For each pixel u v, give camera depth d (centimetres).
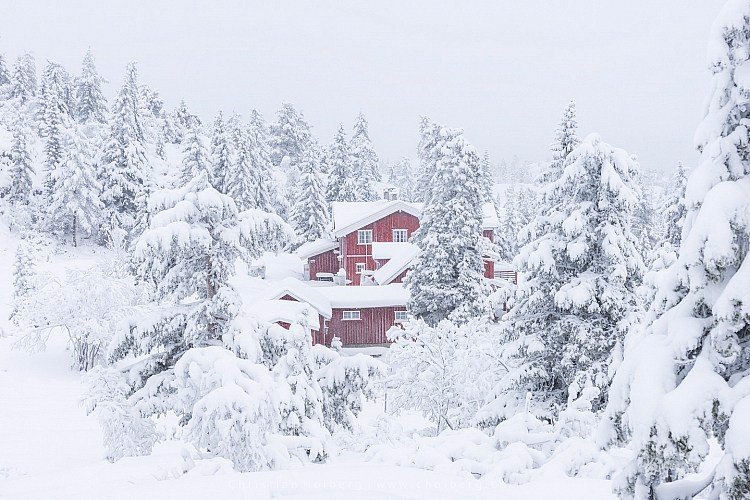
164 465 736
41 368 3056
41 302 3133
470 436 888
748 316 426
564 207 1659
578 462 766
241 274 5334
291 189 7469
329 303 4041
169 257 1333
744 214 444
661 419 434
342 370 1288
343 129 7319
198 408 941
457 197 3388
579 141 2056
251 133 7138
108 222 5772
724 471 407
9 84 9488
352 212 5216
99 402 1159
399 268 4316
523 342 1647
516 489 666
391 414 1930
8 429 2048
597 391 945
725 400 428
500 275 4988
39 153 6769
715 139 495
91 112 8744
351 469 745
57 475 693
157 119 9788
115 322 3052
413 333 1953
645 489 479
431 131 5494
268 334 1327
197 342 1318
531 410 1565
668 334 480
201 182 1341
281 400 997
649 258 2253
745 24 459
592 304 1545
